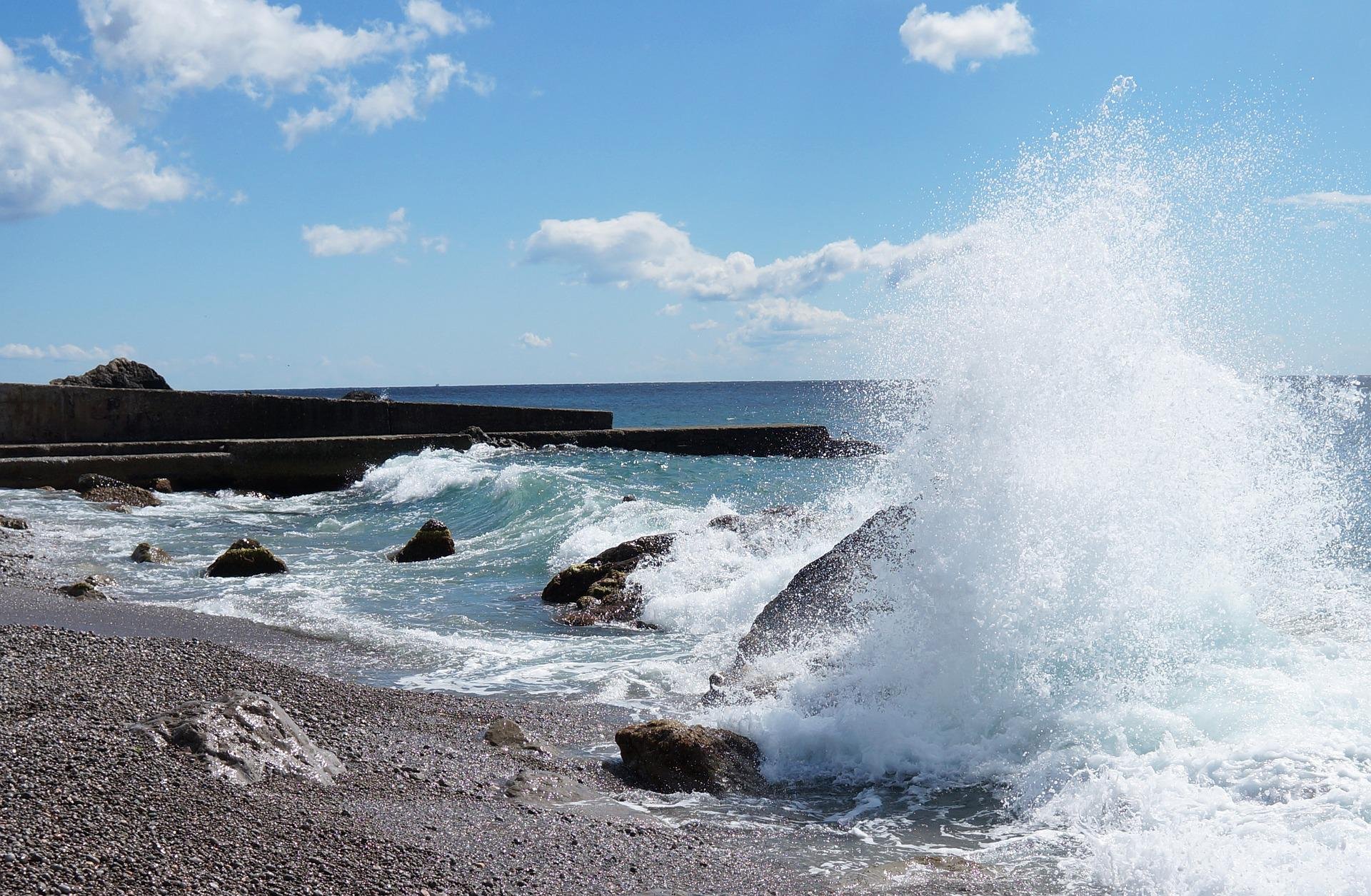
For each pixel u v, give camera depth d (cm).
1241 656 591
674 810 478
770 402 8194
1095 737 516
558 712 637
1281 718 508
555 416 2819
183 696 523
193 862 335
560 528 1355
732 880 391
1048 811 457
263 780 429
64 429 2348
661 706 656
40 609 854
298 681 607
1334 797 424
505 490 1688
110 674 540
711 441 2805
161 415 2438
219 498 2039
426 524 1291
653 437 2759
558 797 480
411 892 345
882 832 448
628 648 817
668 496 1727
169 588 1051
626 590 969
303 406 2583
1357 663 575
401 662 769
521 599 1023
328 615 926
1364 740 477
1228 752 478
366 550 1366
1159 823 426
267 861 347
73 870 311
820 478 2031
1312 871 367
